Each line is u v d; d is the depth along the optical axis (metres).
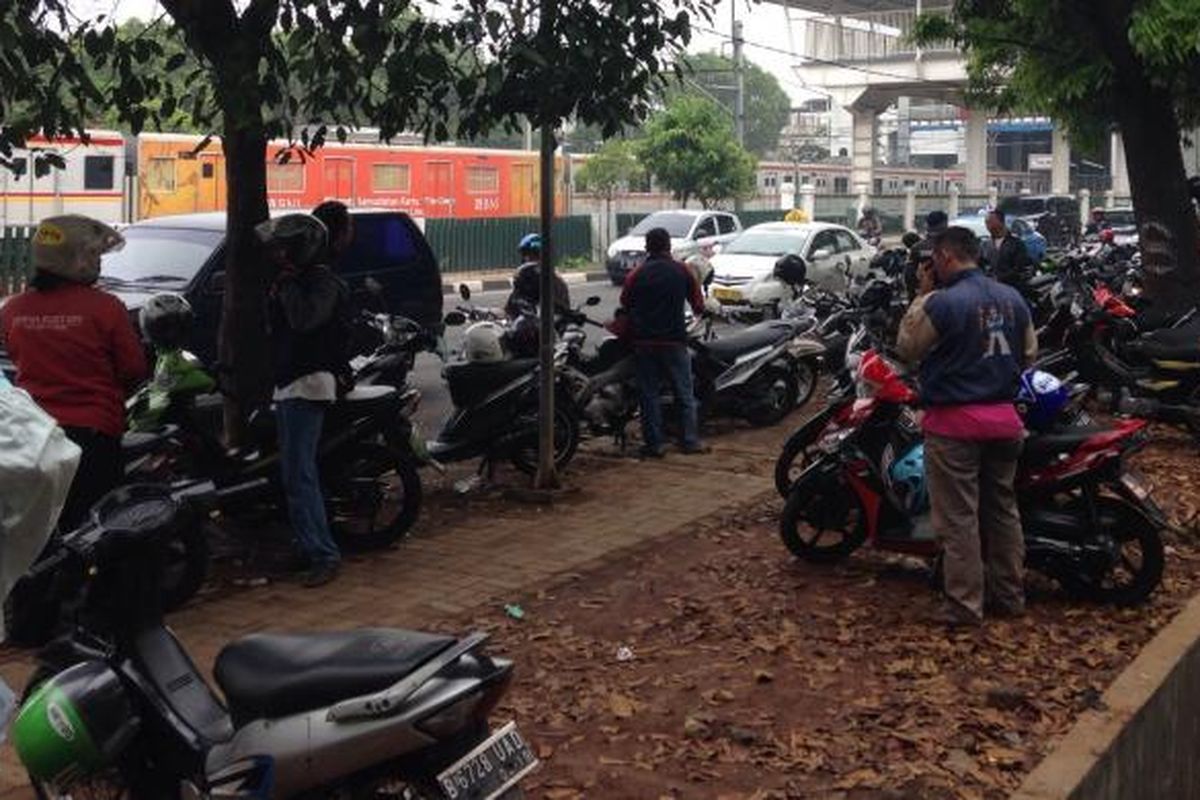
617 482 9.15
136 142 27.45
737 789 4.43
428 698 3.26
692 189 38.56
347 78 6.49
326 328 6.51
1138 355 10.19
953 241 5.86
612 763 4.63
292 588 6.67
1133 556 7.17
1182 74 11.78
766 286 19.94
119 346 5.86
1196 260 12.68
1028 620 6.14
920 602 6.40
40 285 5.86
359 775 3.35
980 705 5.14
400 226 13.23
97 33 6.65
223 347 8.06
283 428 6.59
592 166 40.62
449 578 6.84
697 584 6.74
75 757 3.53
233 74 6.55
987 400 5.84
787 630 6.00
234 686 3.44
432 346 8.41
